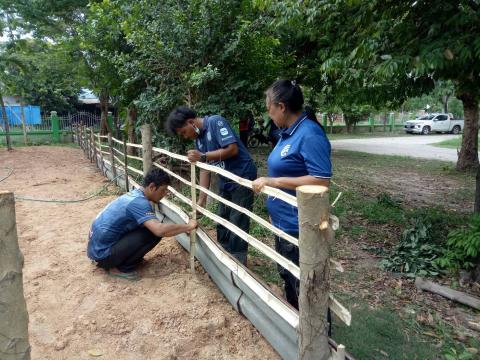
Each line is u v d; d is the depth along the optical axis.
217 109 5.66
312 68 7.70
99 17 7.30
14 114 19.64
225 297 3.24
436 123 28.55
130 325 2.80
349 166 11.85
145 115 6.55
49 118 19.08
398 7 4.10
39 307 3.03
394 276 4.14
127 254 3.42
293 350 2.28
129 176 6.48
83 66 10.51
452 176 10.32
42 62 15.75
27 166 10.70
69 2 11.69
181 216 4.08
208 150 3.47
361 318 3.26
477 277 3.96
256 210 5.74
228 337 2.75
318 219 1.80
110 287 3.32
